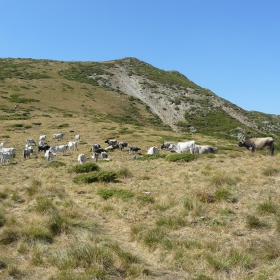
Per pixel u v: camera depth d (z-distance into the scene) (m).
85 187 13.79
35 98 73.38
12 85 82.19
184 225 8.58
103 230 8.86
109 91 97.44
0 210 10.12
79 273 6.15
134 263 6.74
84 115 63.12
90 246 6.98
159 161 19.88
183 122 84.88
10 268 6.37
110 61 146.25
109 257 6.64
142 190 12.45
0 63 112.44
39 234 7.95
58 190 13.16
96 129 47.50
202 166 16.27
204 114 92.81
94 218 9.87
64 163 22.34
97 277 6.07
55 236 8.20
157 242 7.61
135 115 80.31
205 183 12.33
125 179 15.02
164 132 51.38
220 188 11.29
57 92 82.81
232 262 6.48
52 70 110.69
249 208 9.32
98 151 30.83
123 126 52.97
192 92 112.38
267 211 8.75
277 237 7.43
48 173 17.36
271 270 5.99
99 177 14.77
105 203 10.99
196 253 6.95
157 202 10.56
